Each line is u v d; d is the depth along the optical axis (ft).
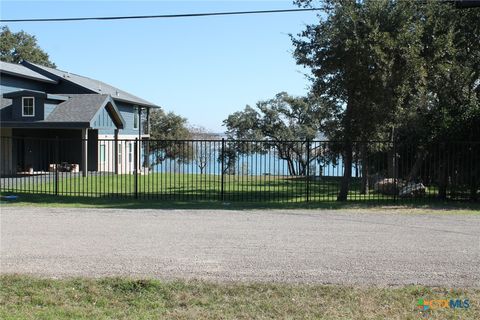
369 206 46.88
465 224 36.04
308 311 17.48
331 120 58.39
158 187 73.51
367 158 65.62
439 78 58.49
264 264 24.03
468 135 52.85
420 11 50.72
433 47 50.72
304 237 30.86
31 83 102.53
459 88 62.18
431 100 63.36
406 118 56.39
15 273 21.94
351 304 18.22
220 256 25.64
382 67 47.01
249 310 17.60
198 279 21.29
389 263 24.30
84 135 89.66
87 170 93.20
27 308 17.80
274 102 152.05
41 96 88.33
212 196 57.88
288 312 17.40
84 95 98.89
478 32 62.85
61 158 102.01
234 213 41.29
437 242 29.43
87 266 23.40
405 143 55.26
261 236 31.14
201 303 18.31
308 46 52.60
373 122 50.37
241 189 70.74
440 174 53.98
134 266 23.50
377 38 46.34
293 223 36.24
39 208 44.11
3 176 84.94
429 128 55.06
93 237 30.63
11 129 92.58
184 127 161.48
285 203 49.32
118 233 32.04
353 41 46.91
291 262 24.41
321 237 30.89
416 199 53.78
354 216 39.88
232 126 155.22
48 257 25.20
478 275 22.20
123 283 20.22
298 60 52.85
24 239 29.89
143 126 131.64
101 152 102.58
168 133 155.22
